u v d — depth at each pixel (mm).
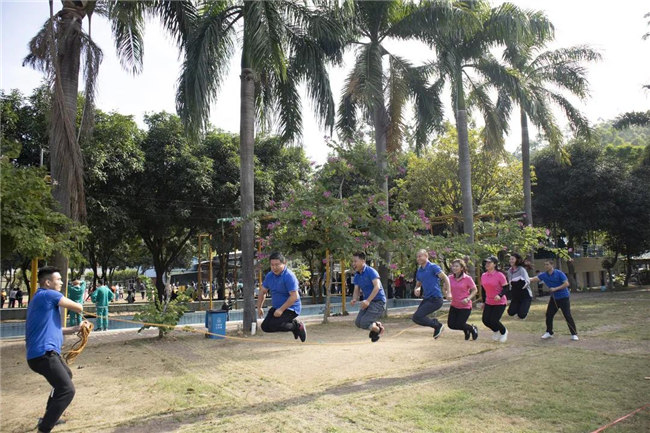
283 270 7031
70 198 10586
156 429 5012
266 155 25859
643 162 32750
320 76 13891
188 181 21719
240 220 13188
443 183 26328
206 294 36344
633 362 7520
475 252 17000
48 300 5062
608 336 10266
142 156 21094
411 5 16781
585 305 18094
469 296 9039
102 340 12172
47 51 10609
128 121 20438
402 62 17625
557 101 22422
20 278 29688
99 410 5727
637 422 4766
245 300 12969
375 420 5062
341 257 14070
